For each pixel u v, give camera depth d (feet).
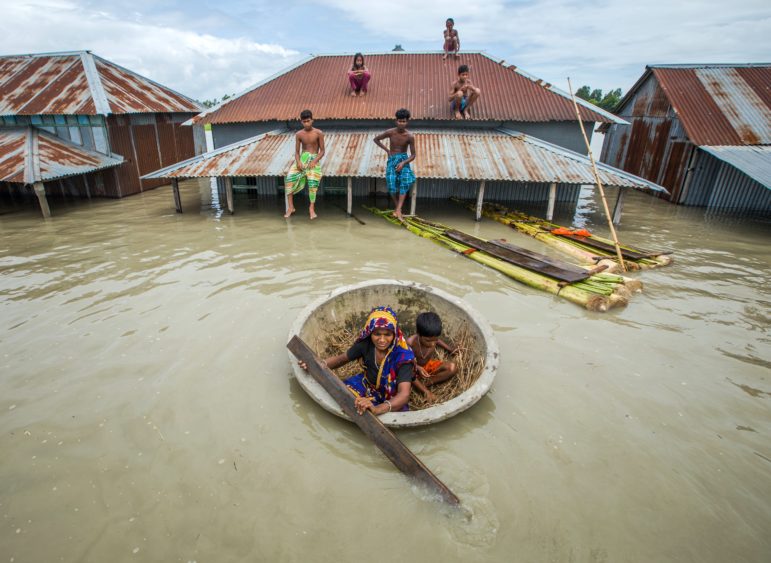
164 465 10.46
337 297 15.57
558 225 31.76
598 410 12.45
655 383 13.66
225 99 39.78
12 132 37.78
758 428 11.85
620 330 16.84
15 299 18.67
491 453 10.89
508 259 22.99
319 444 11.08
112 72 44.47
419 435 11.41
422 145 34.04
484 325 13.97
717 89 41.32
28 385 13.20
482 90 38.42
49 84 40.42
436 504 9.36
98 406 12.35
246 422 11.78
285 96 39.55
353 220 32.37
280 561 8.30
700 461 10.73
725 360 14.94
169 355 14.69
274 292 19.51
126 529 8.96
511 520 9.15
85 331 16.12
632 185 29.27
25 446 11.00
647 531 8.96
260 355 14.73
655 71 44.19
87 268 22.20
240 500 9.56
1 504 9.50
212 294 19.25
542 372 14.14
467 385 13.07
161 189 44.93
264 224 30.94
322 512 9.28
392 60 42.14
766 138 37.17
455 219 33.32
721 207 39.65
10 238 27.27
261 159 32.86
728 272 23.04
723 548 8.62
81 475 10.21
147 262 23.09
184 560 8.36
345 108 37.47
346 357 12.57
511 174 30.58
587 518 9.23
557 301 19.30
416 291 16.11
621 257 23.12
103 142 38.81
